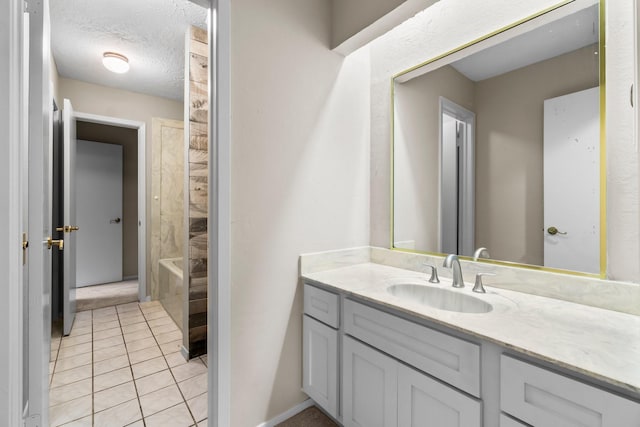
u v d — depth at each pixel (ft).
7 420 2.94
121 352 7.69
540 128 4.29
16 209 3.03
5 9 2.94
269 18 5.10
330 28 5.97
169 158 12.10
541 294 4.24
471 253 5.08
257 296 5.00
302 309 5.59
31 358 3.58
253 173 4.94
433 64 5.59
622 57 3.62
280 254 5.29
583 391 2.47
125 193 14.96
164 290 10.83
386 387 4.05
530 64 4.38
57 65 9.26
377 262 6.51
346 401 4.66
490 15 4.82
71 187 8.46
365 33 5.40
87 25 7.32
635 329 3.13
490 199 4.83
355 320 4.53
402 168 6.13
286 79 5.32
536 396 2.74
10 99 2.97
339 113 6.14
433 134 5.58
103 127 14.44
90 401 5.76
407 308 3.75
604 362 2.49
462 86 5.16
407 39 6.02
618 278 3.67
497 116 4.74
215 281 4.58
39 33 3.65
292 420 5.29
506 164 4.65
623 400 2.28
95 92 10.59
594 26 3.82
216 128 4.54
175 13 6.96
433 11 5.58
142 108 11.48
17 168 3.05
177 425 5.19
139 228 11.59
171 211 12.13
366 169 6.68
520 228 4.50
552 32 4.18
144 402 5.77
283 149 5.30
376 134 6.64
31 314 3.57
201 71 7.70
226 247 4.62
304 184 5.60
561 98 4.10
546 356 2.60
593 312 3.61
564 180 4.08
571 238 4.02
